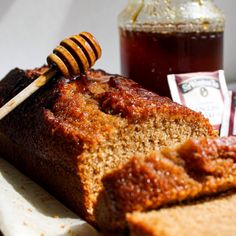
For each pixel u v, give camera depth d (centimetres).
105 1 69
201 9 54
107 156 42
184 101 50
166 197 36
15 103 47
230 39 76
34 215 41
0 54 67
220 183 37
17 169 50
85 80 48
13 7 66
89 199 41
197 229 34
